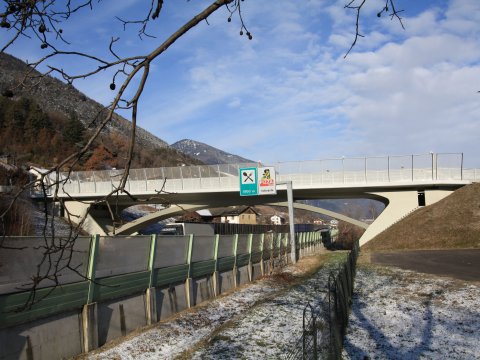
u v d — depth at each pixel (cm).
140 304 1211
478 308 1230
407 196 4381
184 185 4541
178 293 1447
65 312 923
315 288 1883
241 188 3189
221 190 4472
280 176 4488
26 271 823
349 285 1391
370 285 1730
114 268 1105
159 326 1209
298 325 1162
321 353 596
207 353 930
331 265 2980
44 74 210
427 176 4244
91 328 984
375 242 4056
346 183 4338
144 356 956
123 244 1147
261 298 1716
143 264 1248
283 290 1853
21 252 808
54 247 215
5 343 771
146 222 4750
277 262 2850
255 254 2414
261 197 4697
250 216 10588
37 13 214
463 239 3622
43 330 859
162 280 1343
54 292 886
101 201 217
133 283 1177
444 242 3672
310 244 4844
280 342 1002
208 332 1182
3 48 207
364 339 963
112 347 1001
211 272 1769
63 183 208
